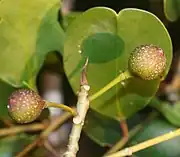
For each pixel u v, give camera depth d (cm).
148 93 25
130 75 22
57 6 25
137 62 22
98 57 25
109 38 24
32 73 26
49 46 26
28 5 25
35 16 25
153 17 23
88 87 22
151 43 24
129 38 24
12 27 25
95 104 26
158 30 23
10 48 26
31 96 21
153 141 22
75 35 24
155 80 24
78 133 22
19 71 26
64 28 27
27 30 26
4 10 25
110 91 25
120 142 27
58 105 22
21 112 21
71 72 25
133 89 25
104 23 24
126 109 26
